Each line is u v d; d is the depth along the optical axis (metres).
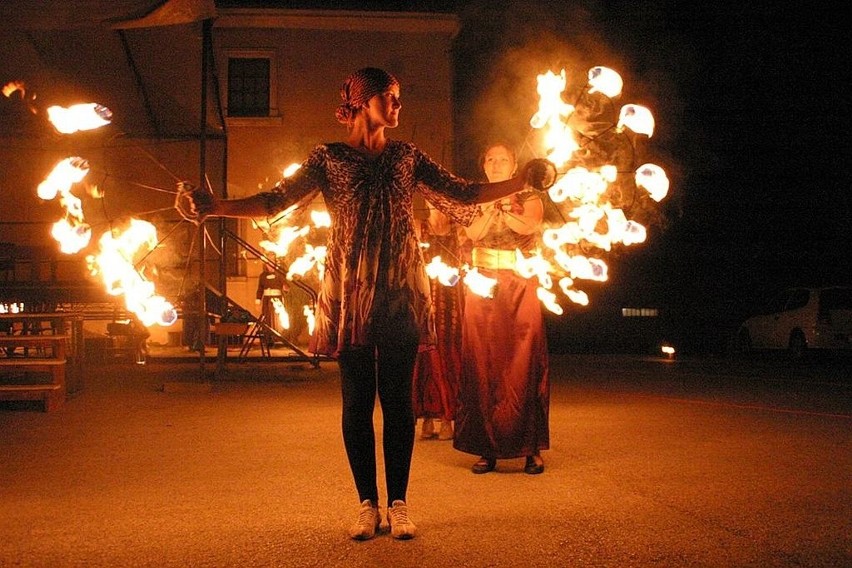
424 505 4.49
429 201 4.22
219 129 11.80
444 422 6.70
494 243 5.32
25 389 7.95
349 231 3.92
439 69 19.14
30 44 9.78
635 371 13.17
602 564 3.54
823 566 3.52
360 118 4.00
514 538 3.89
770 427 7.00
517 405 5.23
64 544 3.83
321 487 4.91
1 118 9.76
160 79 10.95
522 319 5.29
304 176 3.95
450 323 6.60
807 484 4.90
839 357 17.78
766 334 18.19
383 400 3.99
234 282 18.33
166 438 6.55
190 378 11.15
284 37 18.92
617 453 5.86
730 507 4.40
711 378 11.82
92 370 12.28
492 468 5.33
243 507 4.46
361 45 19.06
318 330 3.99
